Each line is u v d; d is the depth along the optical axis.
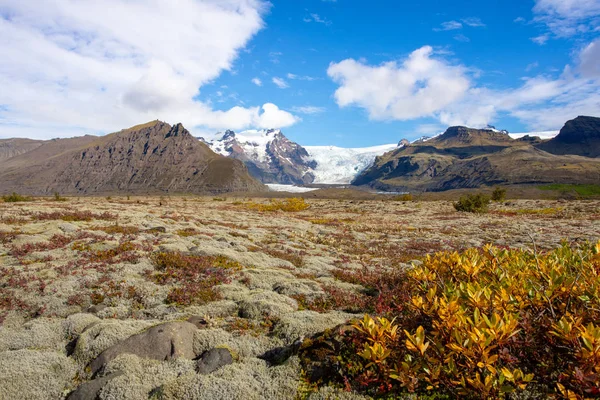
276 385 5.97
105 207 43.94
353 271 14.49
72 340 8.32
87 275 12.34
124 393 5.88
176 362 6.83
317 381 5.90
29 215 26.77
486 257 8.04
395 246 21.61
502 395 4.25
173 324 7.78
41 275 12.32
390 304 9.10
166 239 18.50
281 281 12.32
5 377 6.54
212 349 7.07
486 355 4.20
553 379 4.60
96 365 6.96
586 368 4.01
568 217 43.88
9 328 9.01
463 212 56.72
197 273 12.84
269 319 8.93
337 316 8.77
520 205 70.94
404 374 4.82
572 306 5.41
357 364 5.68
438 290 7.14
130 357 6.88
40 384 6.54
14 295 10.74
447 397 4.73
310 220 41.22
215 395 5.76
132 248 15.72
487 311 5.43
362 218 46.88
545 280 5.97
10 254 14.98
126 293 11.04
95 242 16.70
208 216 38.25
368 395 5.25
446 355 4.58
